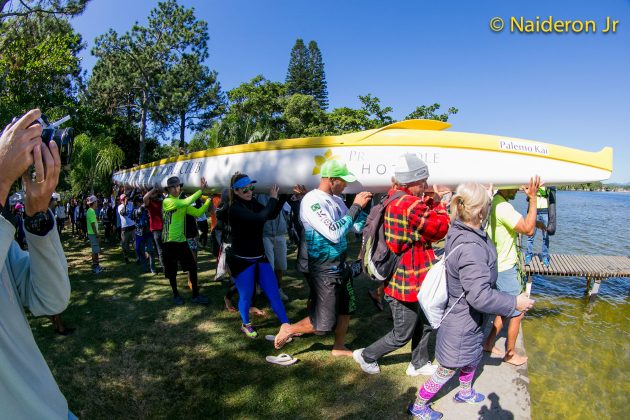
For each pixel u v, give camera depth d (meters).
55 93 20.69
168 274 4.55
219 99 33.72
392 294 2.69
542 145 3.70
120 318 4.24
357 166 3.84
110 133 24.48
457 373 2.98
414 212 2.52
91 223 6.16
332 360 3.20
